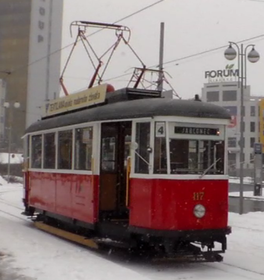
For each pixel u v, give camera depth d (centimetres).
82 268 878
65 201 1219
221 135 967
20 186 3775
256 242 1227
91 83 1420
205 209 927
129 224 963
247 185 4259
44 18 8312
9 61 8375
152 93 1092
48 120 1393
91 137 1094
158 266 947
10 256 983
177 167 920
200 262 977
